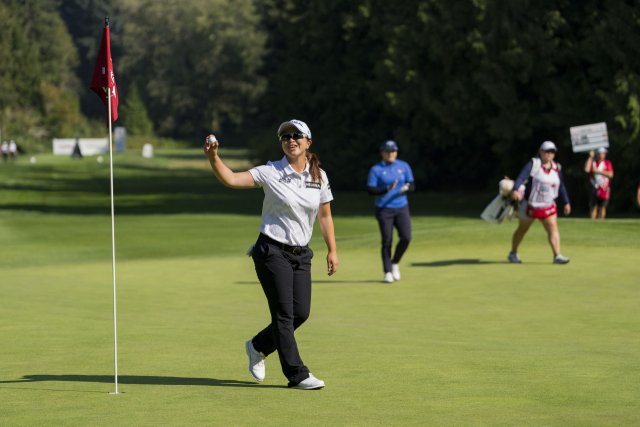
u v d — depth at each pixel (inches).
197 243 1705.2
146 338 623.8
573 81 2315.5
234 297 925.2
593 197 1771.7
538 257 1221.1
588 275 1023.6
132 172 5378.9
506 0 2313.0
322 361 512.1
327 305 841.5
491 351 553.6
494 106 2444.6
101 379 458.0
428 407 375.9
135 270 1219.9
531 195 1117.7
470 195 3361.2
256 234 1899.6
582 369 478.0
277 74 3961.6
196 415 363.3
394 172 1021.2
